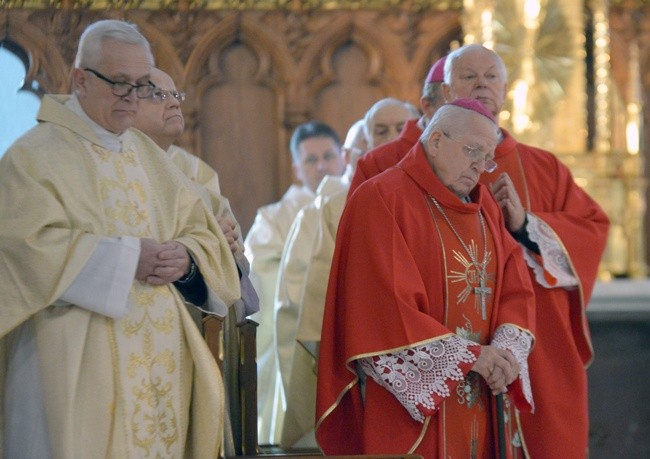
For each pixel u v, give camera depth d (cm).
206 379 557
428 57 1185
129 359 539
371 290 622
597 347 1163
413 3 1182
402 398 609
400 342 610
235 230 629
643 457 1159
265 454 672
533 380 689
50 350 525
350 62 1188
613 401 1162
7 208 528
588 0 1190
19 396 534
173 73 1144
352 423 654
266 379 970
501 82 699
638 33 1216
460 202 644
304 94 1171
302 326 759
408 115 823
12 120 999
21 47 1014
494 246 655
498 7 1156
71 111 562
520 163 743
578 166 1153
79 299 527
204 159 1165
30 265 519
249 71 1173
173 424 551
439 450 621
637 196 1162
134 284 546
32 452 527
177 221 572
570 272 706
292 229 891
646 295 1120
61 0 1025
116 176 561
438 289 639
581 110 1159
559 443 682
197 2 1147
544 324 699
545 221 709
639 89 1174
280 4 1166
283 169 1167
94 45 555
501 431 629
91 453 523
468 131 638
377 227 632
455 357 610
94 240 530
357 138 871
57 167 543
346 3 1174
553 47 1165
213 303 574
